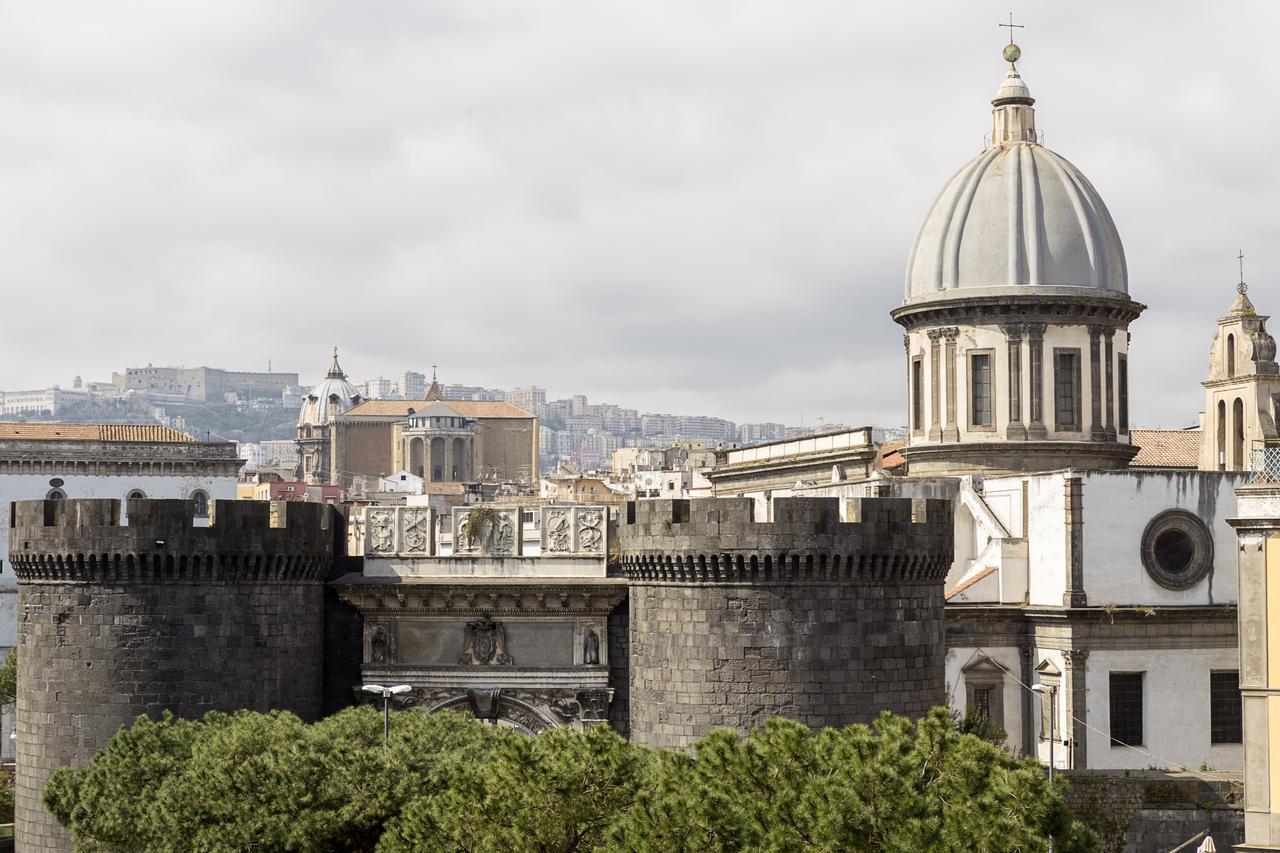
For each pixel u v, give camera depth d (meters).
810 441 181.38
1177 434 187.38
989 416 146.88
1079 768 124.06
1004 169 150.38
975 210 149.50
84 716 105.25
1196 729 126.50
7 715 178.62
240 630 106.94
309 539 109.44
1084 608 124.75
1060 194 148.88
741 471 196.38
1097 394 146.38
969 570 135.00
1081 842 68.75
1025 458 145.38
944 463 147.75
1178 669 126.50
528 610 112.12
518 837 75.62
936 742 70.94
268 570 107.81
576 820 76.25
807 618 100.88
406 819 80.06
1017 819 67.38
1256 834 96.44
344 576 114.75
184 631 105.75
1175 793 109.56
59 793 98.62
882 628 102.19
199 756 91.44
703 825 70.25
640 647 105.62
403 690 96.56
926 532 103.44
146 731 97.00
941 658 105.75
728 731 73.88
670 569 102.94
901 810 67.88
